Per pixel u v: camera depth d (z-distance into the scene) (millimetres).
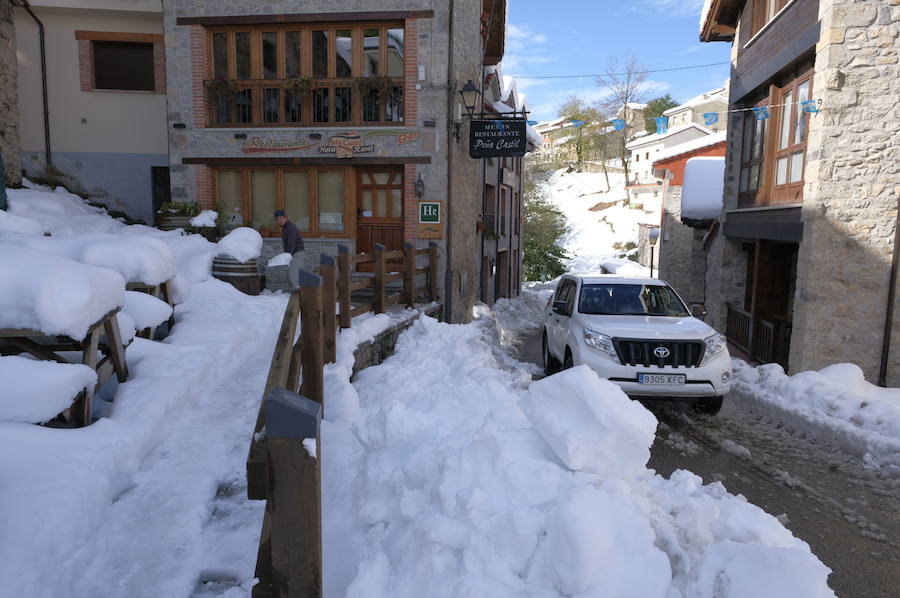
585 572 2295
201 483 3822
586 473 2801
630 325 7492
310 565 2189
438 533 2564
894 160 8539
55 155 14609
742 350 12586
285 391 2283
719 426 7160
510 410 3486
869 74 8484
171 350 5805
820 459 6027
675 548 2604
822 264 8781
